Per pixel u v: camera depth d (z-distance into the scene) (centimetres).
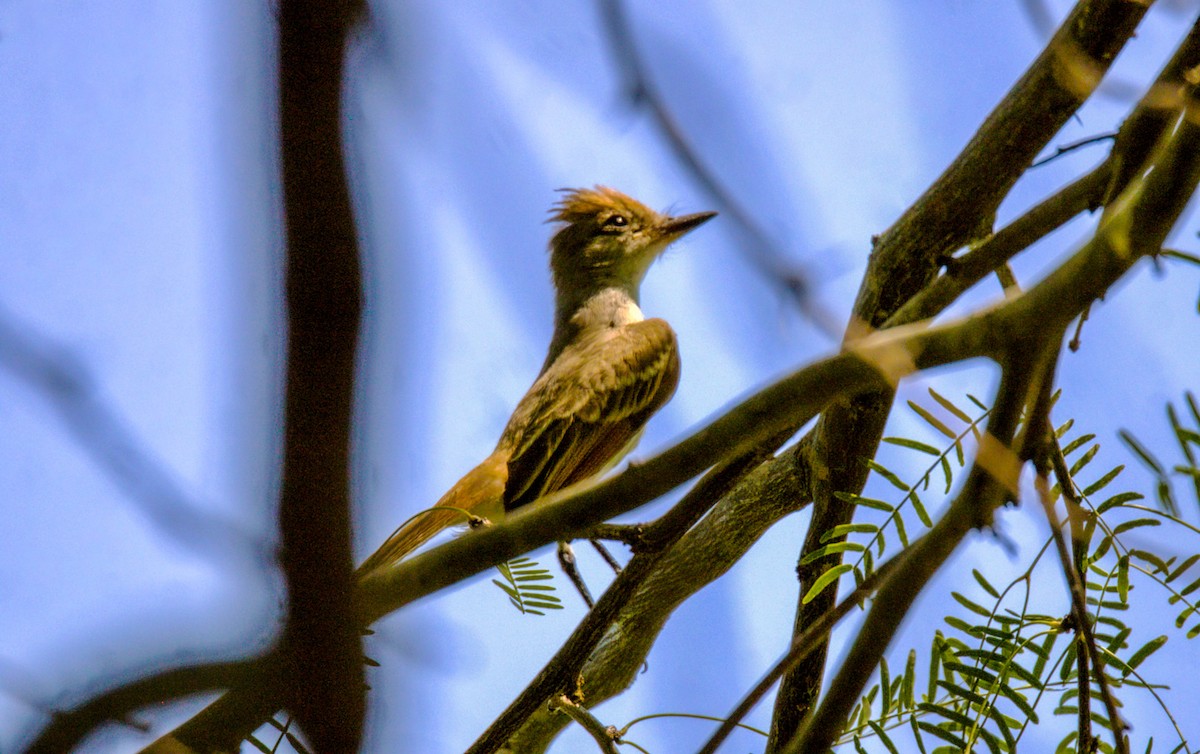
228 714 666
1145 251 576
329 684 435
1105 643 734
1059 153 847
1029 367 613
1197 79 670
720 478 884
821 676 952
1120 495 728
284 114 363
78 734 477
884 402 910
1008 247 765
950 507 646
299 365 380
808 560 756
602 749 910
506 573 870
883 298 923
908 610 649
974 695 723
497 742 923
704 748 699
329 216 368
